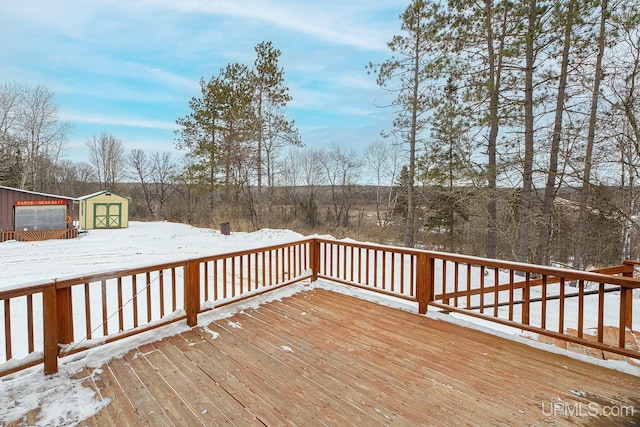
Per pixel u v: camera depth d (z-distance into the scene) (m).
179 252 10.40
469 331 3.27
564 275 2.77
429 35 9.14
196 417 1.93
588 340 2.65
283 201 24.91
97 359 2.60
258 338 3.08
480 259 3.30
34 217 14.27
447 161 8.98
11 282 6.68
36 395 2.12
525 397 2.15
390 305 4.05
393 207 19.92
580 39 7.01
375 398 2.14
